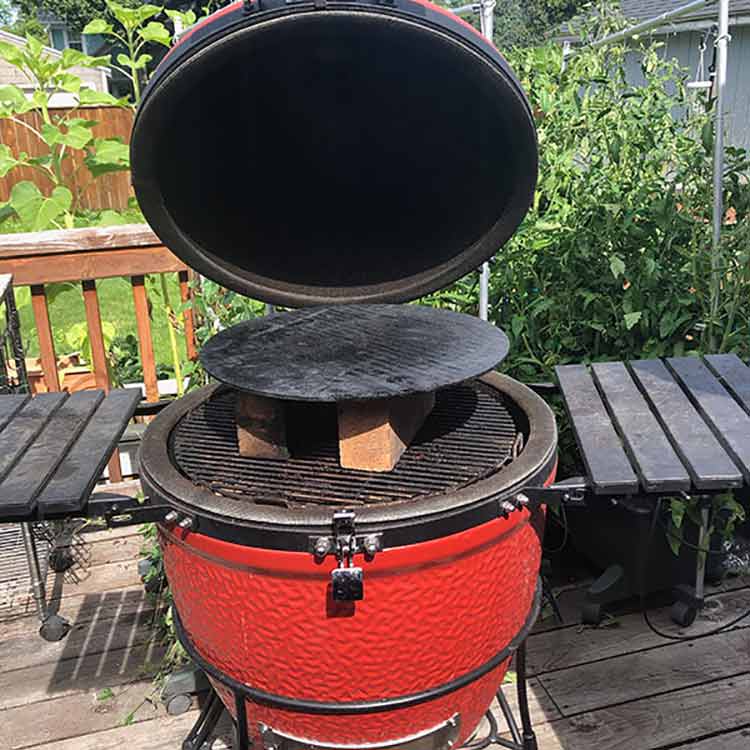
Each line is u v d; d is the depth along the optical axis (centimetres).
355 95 149
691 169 214
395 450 134
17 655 206
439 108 148
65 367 322
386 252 172
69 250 251
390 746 131
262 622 119
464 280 234
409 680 123
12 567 238
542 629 211
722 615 216
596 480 120
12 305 218
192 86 126
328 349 149
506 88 128
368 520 111
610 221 212
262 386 127
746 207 207
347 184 166
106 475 277
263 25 116
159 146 138
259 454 139
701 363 163
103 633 214
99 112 852
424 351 146
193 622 130
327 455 141
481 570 121
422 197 166
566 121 225
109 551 254
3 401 159
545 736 174
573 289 223
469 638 125
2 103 342
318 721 126
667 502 201
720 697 185
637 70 407
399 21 117
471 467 133
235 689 128
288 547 112
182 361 407
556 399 221
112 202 873
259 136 155
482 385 172
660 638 207
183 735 178
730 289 207
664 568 212
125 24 327
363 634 117
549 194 225
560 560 240
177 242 154
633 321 202
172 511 120
